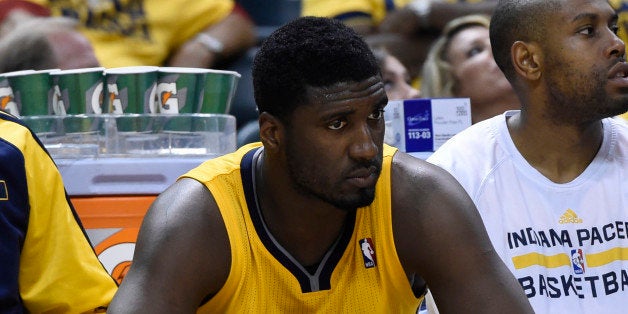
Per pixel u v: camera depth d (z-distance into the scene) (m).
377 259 5.55
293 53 5.09
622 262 6.88
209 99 7.89
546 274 6.89
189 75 7.75
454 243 5.41
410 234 5.48
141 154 7.58
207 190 5.52
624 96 6.73
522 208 6.99
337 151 5.12
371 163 5.14
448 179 5.62
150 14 11.73
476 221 5.52
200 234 5.39
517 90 7.16
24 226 6.54
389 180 5.55
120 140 7.71
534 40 6.91
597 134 7.06
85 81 7.72
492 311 5.34
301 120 5.13
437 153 7.25
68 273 6.66
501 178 7.06
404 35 11.80
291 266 5.53
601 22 6.77
